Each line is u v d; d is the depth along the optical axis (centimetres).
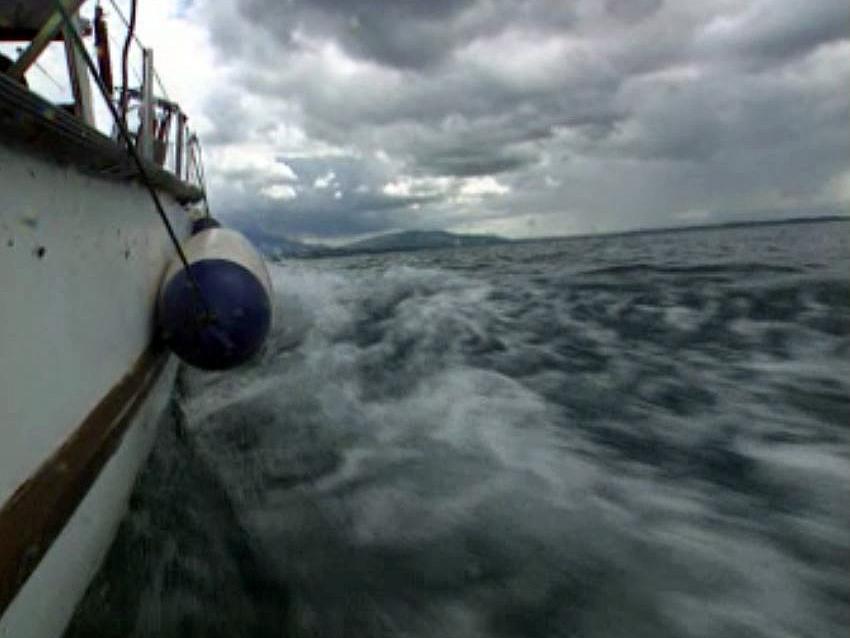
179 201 803
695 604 285
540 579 310
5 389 228
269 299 500
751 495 377
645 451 444
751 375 607
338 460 455
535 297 1097
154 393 493
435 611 296
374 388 615
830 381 579
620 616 282
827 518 350
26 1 382
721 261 1517
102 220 374
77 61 390
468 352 749
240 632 291
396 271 1727
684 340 755
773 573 303
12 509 222
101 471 321
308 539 358
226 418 546
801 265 1308
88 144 311
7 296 237
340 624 292
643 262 1628
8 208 245
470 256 2991
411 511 378
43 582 245
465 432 492
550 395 573
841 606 280
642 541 333
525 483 403
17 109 227
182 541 362
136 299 445
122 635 291
